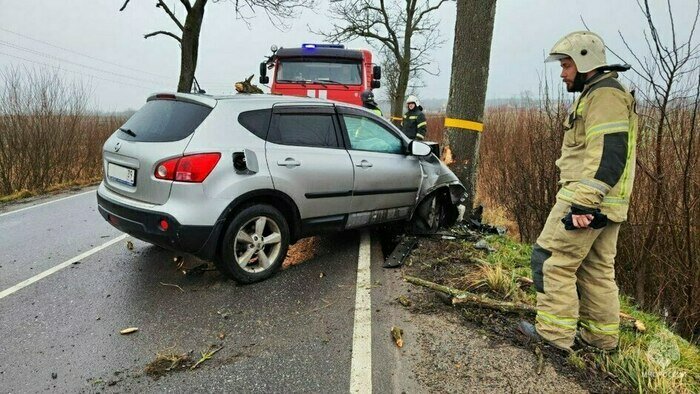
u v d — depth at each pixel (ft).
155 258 14.70
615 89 7.83
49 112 33.86
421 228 17.24
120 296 11.82
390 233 17.75
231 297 11.77
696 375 8.98
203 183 11.10
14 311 10.94
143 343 9.54
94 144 38.32
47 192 31.14
